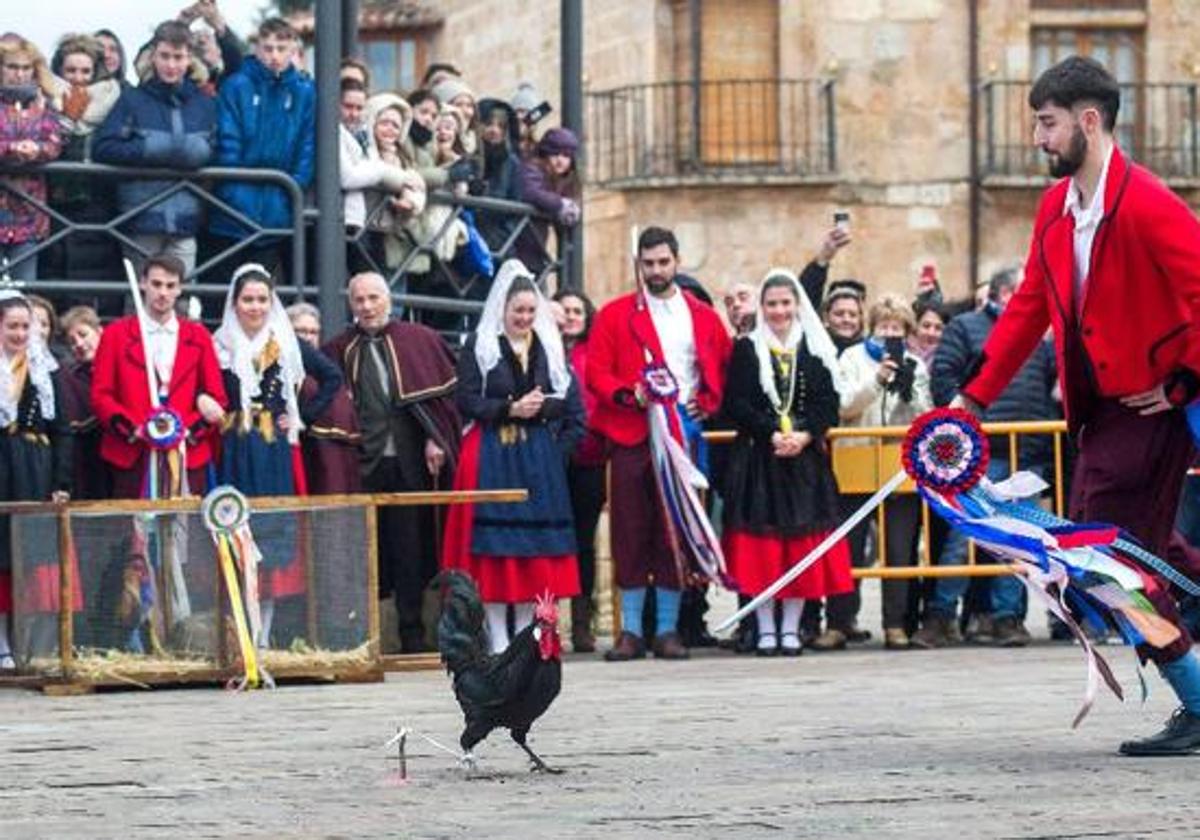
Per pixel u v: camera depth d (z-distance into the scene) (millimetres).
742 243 69188
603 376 29016
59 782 17156
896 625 30016
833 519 28969
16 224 29141
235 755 18594
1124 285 17438
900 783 16344
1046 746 18422
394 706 22469
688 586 28875
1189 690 17578
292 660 25031
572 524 28312
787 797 15734
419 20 78312
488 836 14352
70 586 24500
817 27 69188
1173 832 14188
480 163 34094
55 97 29688
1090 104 17484
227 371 27047
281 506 25125
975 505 17594
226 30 32938
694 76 69312
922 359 31703
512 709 17172
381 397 28719
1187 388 17438
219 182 30125
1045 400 30688
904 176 69625
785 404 28875
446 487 28922
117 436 26422
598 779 16844
